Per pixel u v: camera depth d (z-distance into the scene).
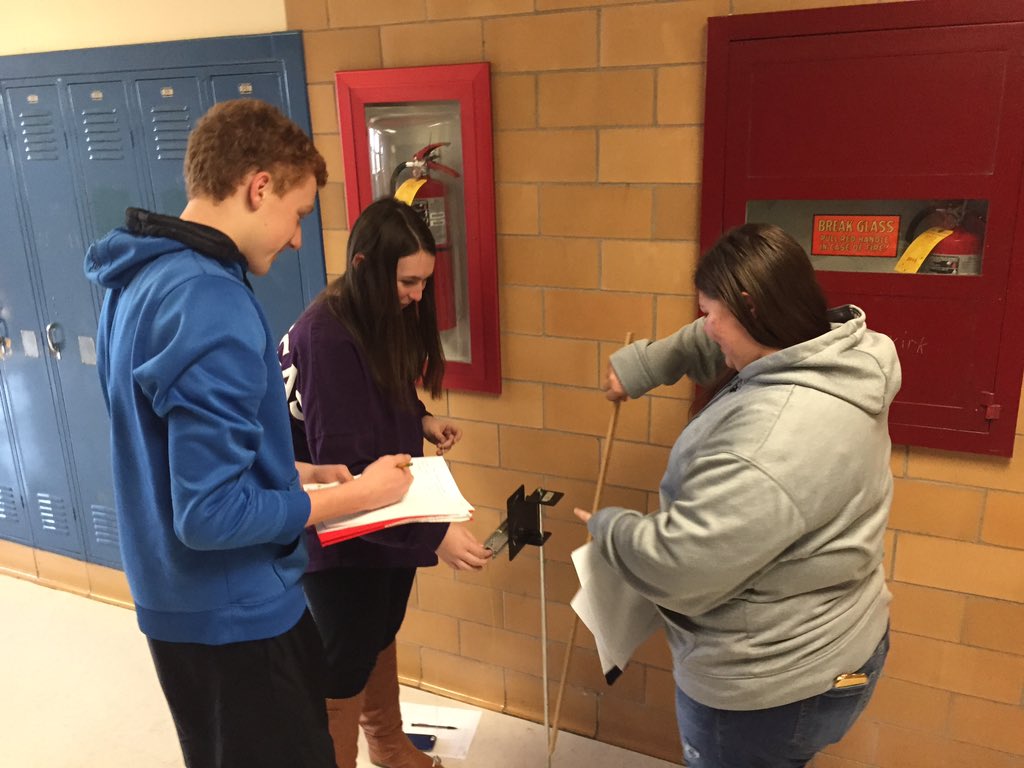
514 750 2.36
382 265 1.65
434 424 2.08
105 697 2.59
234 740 1.47
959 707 1.96
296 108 2.25
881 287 1.75
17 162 2.73
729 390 1.41
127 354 1.28
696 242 1.90
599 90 1.90
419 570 2.50
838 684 1.39
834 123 1.70
